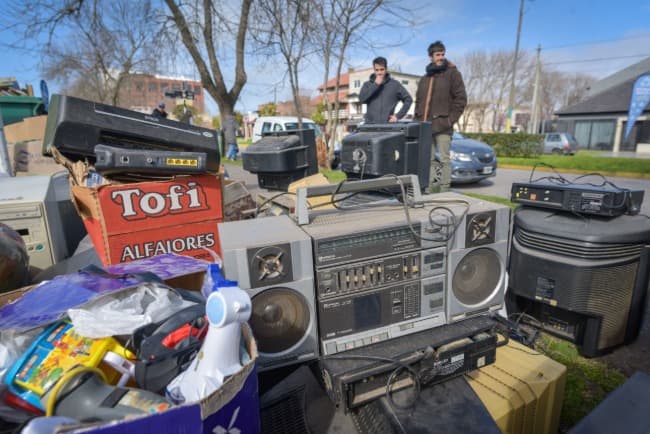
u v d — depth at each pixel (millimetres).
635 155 19875
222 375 1001
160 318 1130
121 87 15844
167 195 2025
